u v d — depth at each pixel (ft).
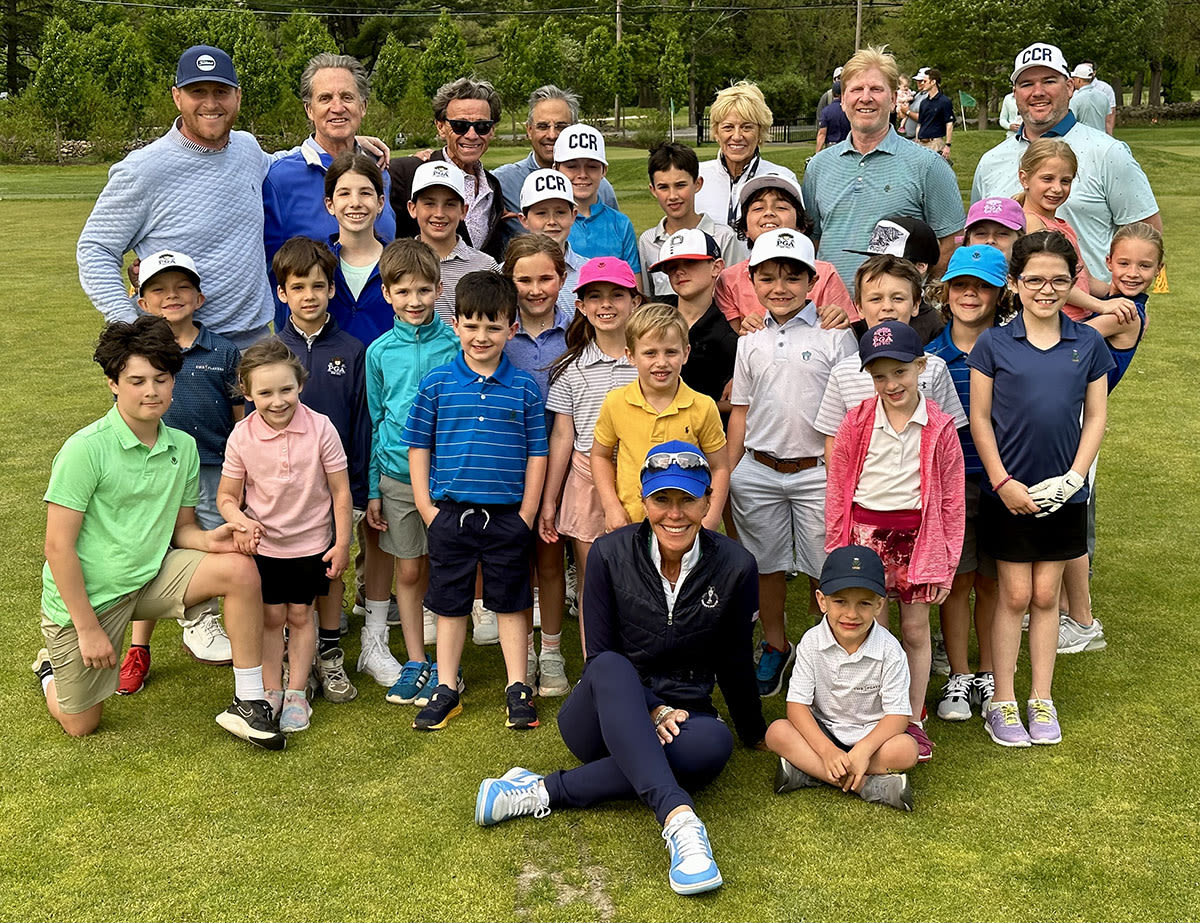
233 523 12.66
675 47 159.22
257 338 15.74
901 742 11.19
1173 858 10.21
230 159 15.37
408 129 137.90
